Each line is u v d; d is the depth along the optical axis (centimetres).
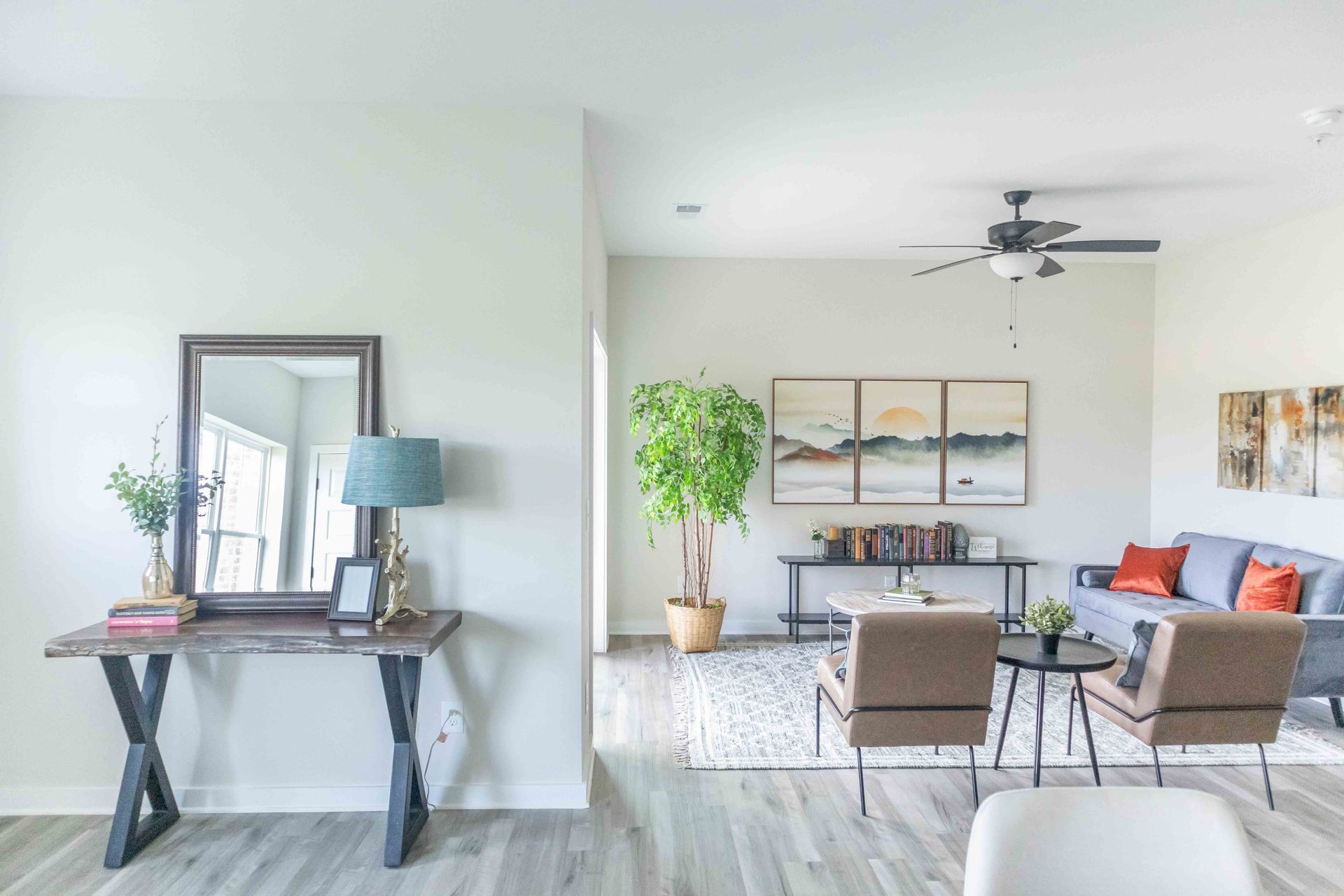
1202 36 254
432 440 289
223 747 307
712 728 398
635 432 536
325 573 304
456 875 263
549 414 314
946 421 596
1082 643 358
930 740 305
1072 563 602
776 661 519
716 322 589
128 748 304
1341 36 254
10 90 297
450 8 240
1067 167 381
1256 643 296
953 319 596
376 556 309
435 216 312
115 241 305
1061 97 302
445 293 312
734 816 308
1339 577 415
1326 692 391
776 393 591
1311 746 377
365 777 309
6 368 303
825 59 273
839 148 356
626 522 590
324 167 310
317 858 273
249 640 264
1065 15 243
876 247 552
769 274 590
